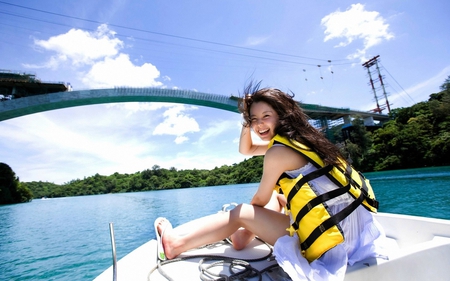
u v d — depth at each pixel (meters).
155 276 0.92
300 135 0.94
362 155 32.94
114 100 28.89
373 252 0.88
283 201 1.39
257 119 1.07
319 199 0.84
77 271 5.17
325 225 0.81
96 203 27.55
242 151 1.45
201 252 1.16
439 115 29.81
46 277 4.93
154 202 21.91
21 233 10.45
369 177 22.75
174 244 1.07
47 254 6.72
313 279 0.75
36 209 23.05
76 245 7.56
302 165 0.91
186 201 21.02
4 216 18.06
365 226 0.89
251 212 1.07
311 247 0.82
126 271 0.96
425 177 17.94
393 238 1.40
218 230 1.07
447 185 12.91
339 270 0.78
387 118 47.47
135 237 8.07
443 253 0.97
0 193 32.38
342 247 0.83
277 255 0.80
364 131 35.00
